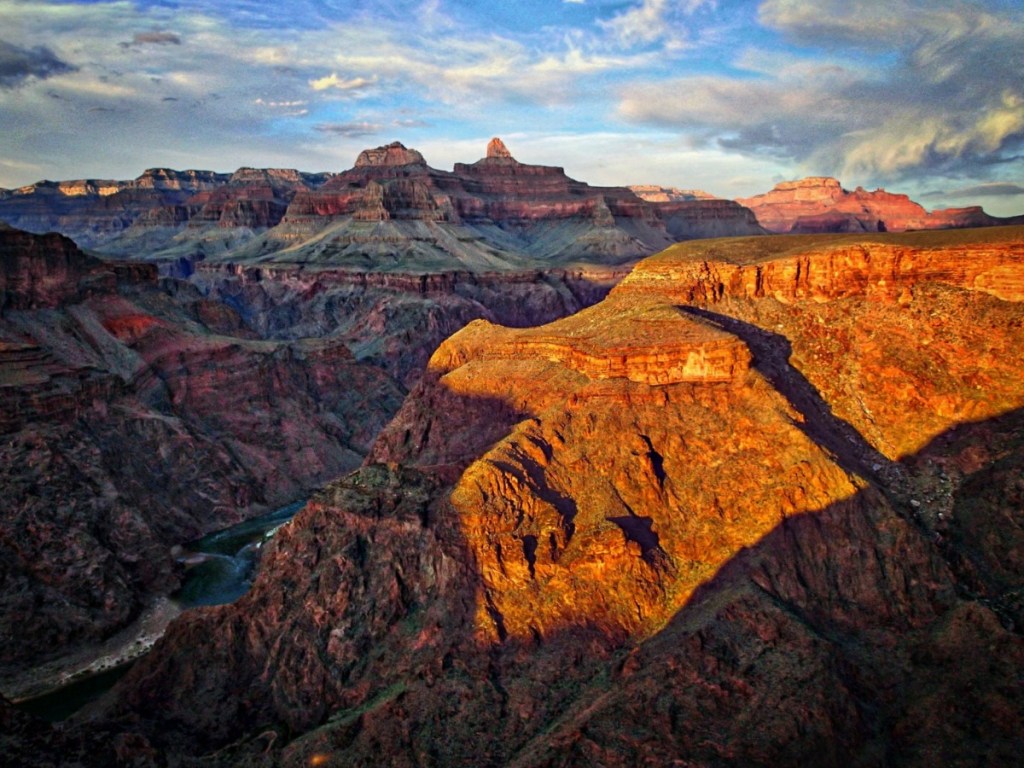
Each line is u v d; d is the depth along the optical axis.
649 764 47.62
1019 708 49.72
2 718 49.41
